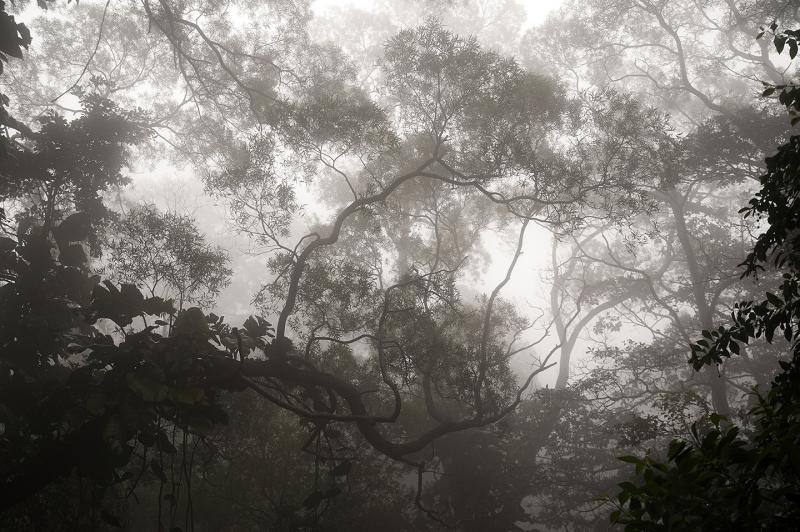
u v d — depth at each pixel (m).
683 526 3.36
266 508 15.38
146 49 20.16
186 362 9.27
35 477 9.69
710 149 18.08
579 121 14.76
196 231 12.49
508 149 14.26
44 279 11.81
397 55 14.06
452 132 15.14
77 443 9.60
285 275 15.16
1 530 11.18
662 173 15.55
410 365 14.45
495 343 17.47
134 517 15.09
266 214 13.73
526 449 20.22
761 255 5.64
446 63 13.63
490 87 13.87
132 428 8.73
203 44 18.28
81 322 12.29
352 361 15.67
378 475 16.59
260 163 13.41
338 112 13.98
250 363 11.86
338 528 14.78
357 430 16.44
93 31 19.97
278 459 15.30
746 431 13.91
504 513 18.33
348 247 19.50
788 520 3.31
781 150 5.30
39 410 10.22
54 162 12.32
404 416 17.16
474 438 18.64
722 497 3.40
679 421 14.98
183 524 15.08
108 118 12.75
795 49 5.24
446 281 15.63
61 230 12.22
